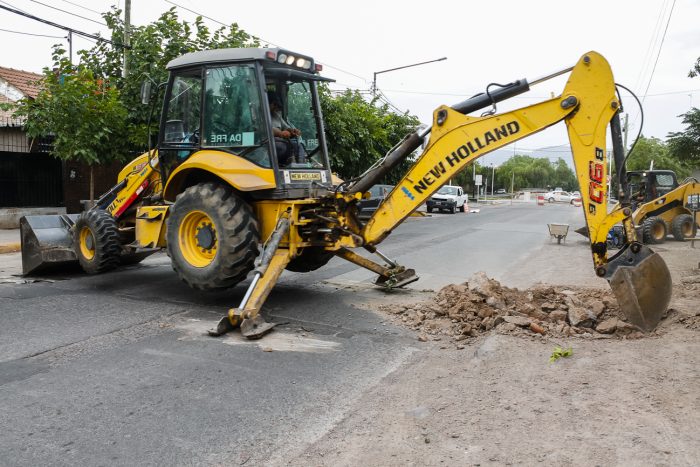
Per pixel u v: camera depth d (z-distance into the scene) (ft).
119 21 50.16
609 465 10.26
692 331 18.26
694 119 90.74
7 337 18.30
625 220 18.15
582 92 18.54
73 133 42.63
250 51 21.70
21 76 67.82
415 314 21.40
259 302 19.35
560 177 428.56
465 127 20.18
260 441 11.66
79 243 27.61
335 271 32.24
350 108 69.05
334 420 12.64
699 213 50.11
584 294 23.70
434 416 12.68
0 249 39.60
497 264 37.32
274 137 22.12
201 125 22.80
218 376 15.25
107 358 16.51
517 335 18.33
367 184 22.45
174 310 22.13
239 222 21.09
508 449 10.98
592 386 13.93
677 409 12.44
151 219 24.89
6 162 53.42
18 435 11.75
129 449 11.26
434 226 70.59
